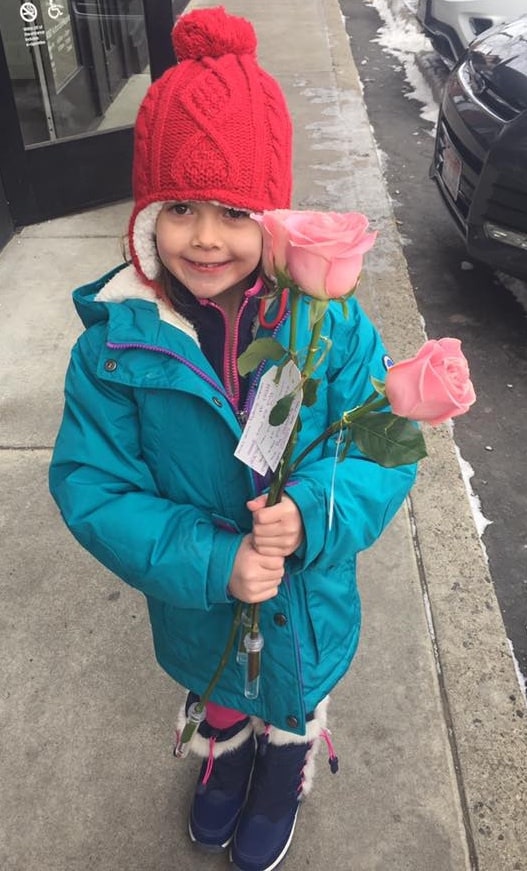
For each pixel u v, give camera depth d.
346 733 1.79
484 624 2.03
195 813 1.61
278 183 1.13
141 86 4.07
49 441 2.62
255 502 1.11
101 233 3.92
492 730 1.79
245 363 0.95
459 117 3.38
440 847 1.60
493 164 3.05
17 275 3.56
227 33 1.09
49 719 1.83
